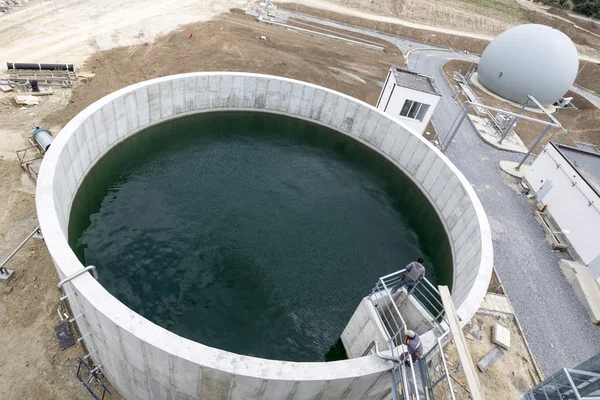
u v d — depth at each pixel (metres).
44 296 16.48
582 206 23.75
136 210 22.50
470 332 17.61
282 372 11.98
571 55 41.22
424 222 27.28
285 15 50.47
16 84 27.55
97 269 18.77
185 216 22.67
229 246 21.44
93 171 24.20
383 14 58.78
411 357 11.47
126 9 41.97
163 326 17.05
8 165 21.75
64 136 20.45
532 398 9.06
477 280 18.33
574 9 80.75
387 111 30.88
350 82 38.59
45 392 13.88
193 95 29.89
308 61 40.44
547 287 21.47
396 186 29.95
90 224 21.03
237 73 30.72
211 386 12.68
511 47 42.16
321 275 21.12
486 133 34.97
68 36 34.78
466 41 57.94
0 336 14.99
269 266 20.86
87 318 13.61
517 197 27.97
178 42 38.09
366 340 15.62
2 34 32.84
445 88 42.47
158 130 29.25
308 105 33.06
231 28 43.22
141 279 18.78
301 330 18.22
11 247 18.00
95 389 14.79
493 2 73.31
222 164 27.66
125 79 31.12
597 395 8.09
